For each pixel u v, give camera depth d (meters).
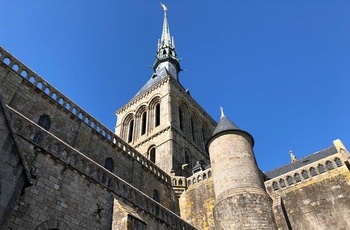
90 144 25.92
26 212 13.52
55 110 24.56
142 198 20.58
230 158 27.19
